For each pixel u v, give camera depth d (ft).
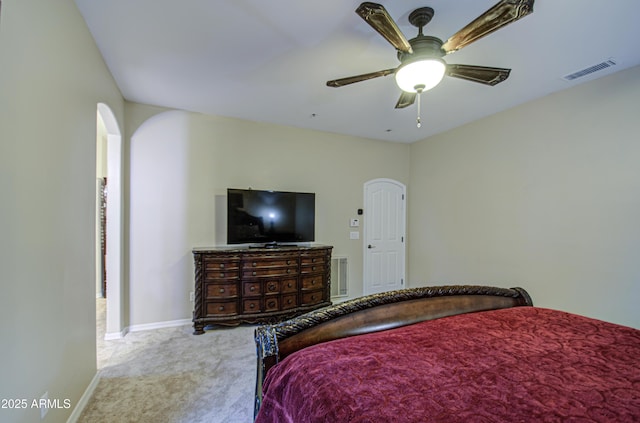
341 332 5.29
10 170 4.16
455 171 14.83
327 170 15.71
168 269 12.31
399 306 5.97
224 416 6.60
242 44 7.88
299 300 12.78
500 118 12.64
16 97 4.31
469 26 5.57
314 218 14.55
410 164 17.92
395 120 13.80
